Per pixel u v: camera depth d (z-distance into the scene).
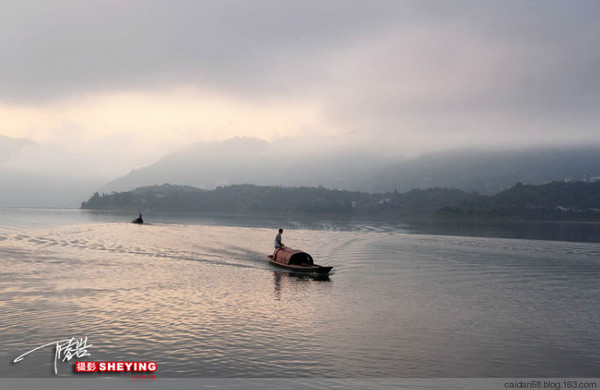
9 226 93.25
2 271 31.80
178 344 17.41
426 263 47.28
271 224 160.75
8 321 19.53
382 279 35.41
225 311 22.70
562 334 20.61
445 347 18.23
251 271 36.50
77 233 70.56
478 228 154.12
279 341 18.19
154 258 42.16
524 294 30.70
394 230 130.12
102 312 21.48
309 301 25.94
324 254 53.75
